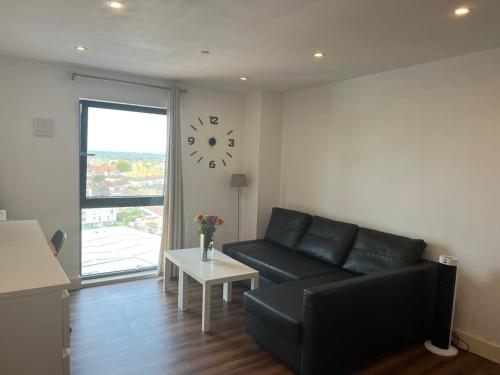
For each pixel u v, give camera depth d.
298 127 4.84
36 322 1.47
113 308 3.59
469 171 3.02
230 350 2.86
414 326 2.98
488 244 2.90
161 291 4.08
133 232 4.56
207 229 3.70
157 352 2.80
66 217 4.02
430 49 2.92
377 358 2.80
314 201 4.60
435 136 3.26
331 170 4.35
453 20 2.32
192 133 4.81
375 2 2.08
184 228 4.77
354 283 2.55
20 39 3.02
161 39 2.90
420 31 2.53
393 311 2.80
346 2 2.10
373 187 3.84
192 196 4.89
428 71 3.31
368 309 2.63
